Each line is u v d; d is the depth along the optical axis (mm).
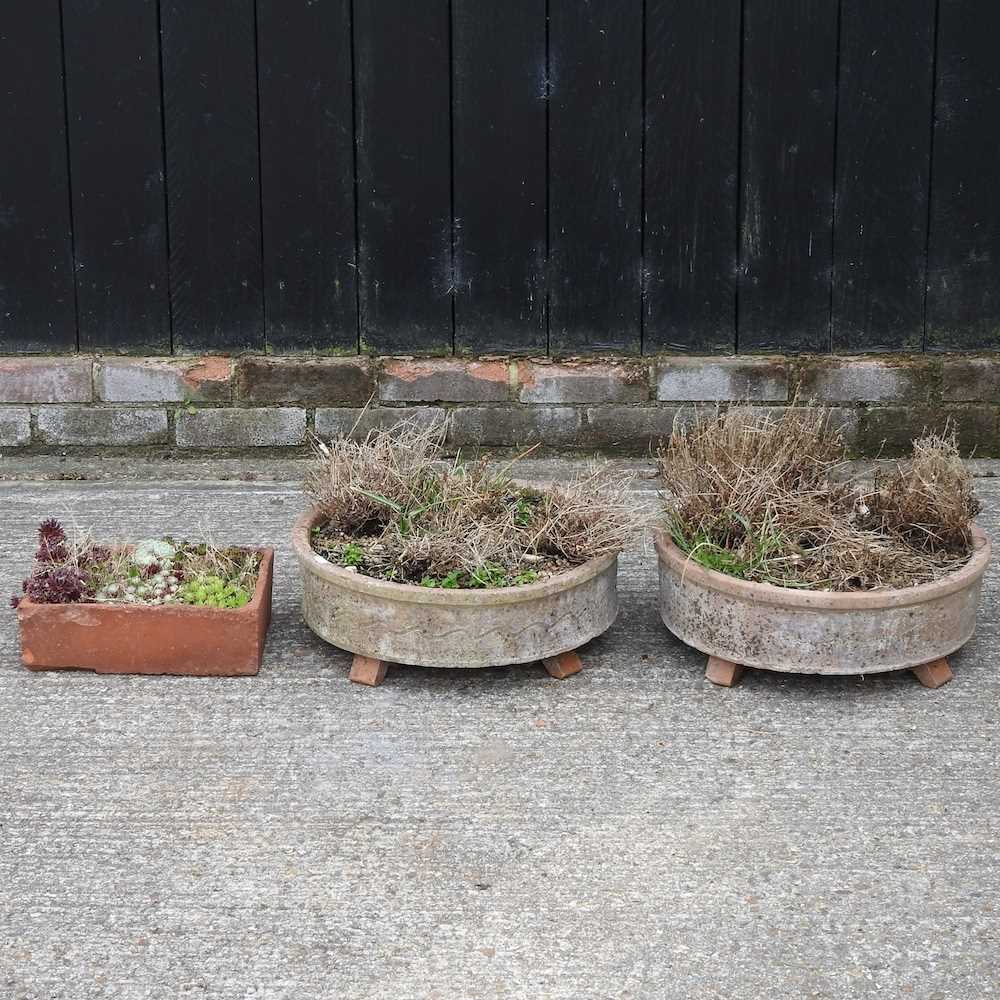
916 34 3725
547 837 2816
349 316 3836
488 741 2980
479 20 3721
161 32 3721
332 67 3738
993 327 3830
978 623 3262
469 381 3846
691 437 3289
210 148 3766
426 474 3268
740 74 3740
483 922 2699
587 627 3098
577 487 3205
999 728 3006
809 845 2805
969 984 2564
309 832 2822
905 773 2922
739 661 3059
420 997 2531
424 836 2816
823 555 3090
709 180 3777
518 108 3754
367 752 2959
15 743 2967
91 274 3811
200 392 3848
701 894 2736
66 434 3859
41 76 3732
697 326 3840
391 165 3775
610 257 3811
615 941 2678
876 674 3125
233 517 3609
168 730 2996
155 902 2723
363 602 3045
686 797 2879
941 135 3760
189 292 3824
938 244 3801
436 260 3812
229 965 2611
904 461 3568
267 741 2977
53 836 2812
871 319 3832
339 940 2678
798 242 3801
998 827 2830
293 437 3867
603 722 3020
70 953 2637
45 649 3102
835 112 3752
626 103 3750
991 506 3643
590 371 3842
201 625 3088
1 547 3479
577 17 3723
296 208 3793
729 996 2537
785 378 3838
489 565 3084
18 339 3836
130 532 3539
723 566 3064
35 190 3775
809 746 2971
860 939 2680
